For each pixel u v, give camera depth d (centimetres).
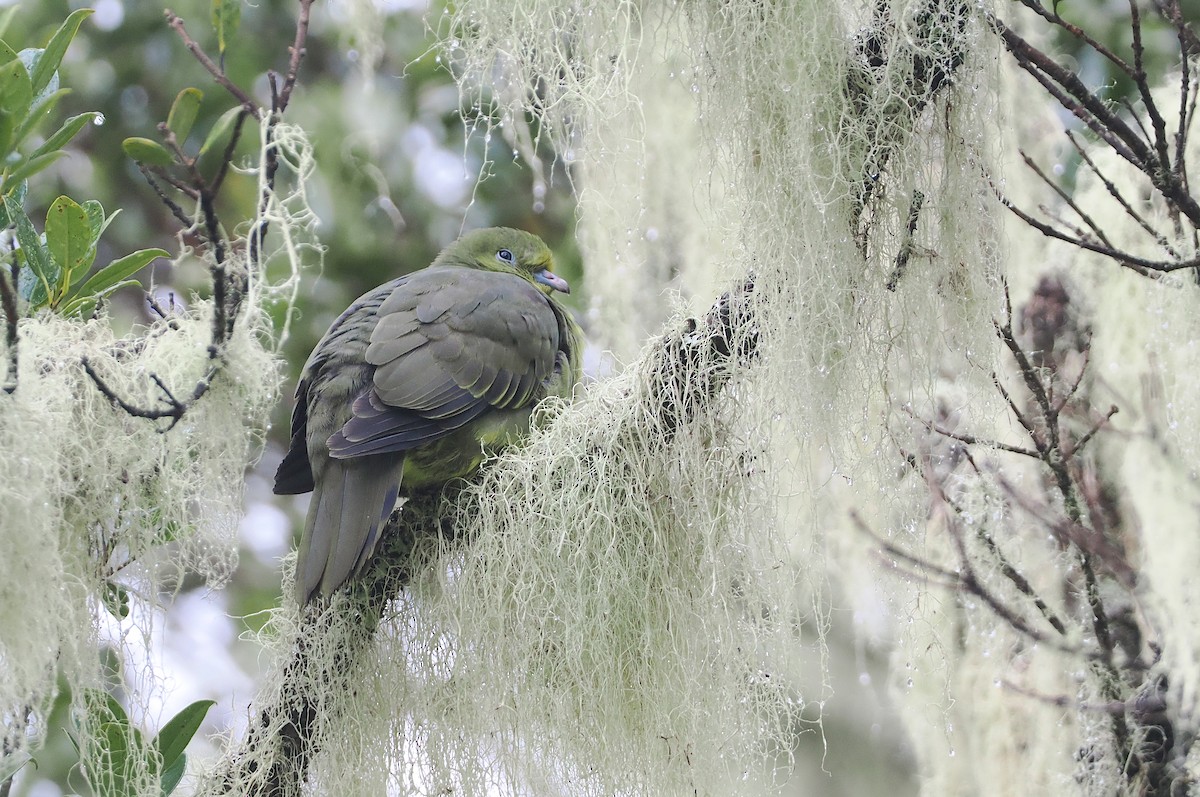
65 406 567
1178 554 668
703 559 629
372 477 689
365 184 1168
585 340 862
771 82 609
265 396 596
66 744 942
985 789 730
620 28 652
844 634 988
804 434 610
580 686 629
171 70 1197
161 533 604
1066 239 631
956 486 767
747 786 633
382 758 649
